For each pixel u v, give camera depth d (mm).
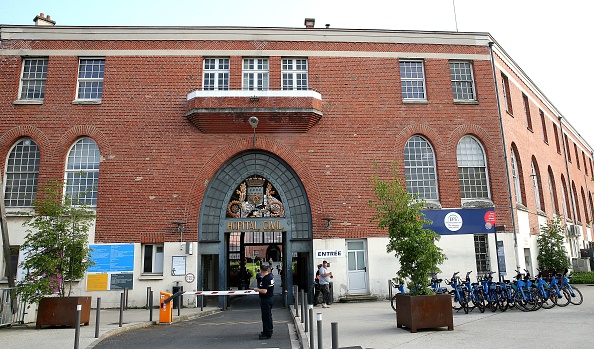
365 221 19906
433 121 21297
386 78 21391
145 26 20906
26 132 19891
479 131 21609
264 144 20188
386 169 20469
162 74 20656
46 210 13930
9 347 9773
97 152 20094
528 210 23953
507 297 14664
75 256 13750
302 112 19656
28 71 20828
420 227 11828
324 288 17625
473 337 9844
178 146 20016
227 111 19375
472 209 20594
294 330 12242
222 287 19172
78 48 20766
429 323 10789
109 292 18578
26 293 12805
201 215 19641
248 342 10445
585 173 42594
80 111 20156
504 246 20781
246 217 19875
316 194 19953
